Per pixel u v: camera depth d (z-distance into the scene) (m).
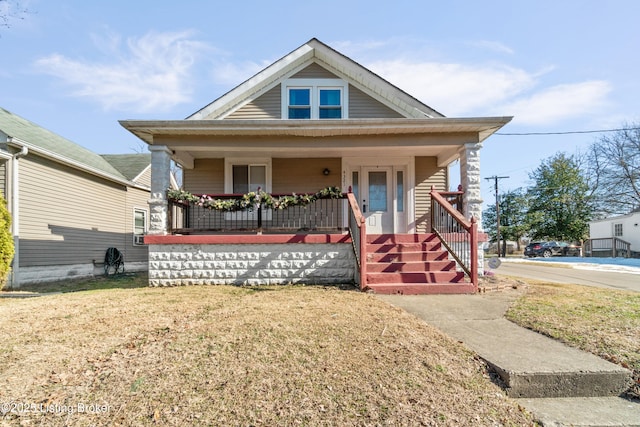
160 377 2.75
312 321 4.04
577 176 30.78
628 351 3.26
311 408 2.38
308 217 9.46
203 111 9.27
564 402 2.71
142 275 11.80
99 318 4.33
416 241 7.68
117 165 15.01
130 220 14.00
